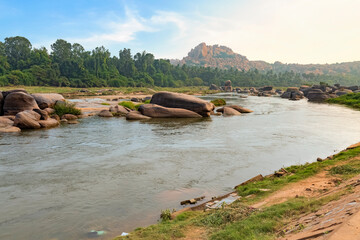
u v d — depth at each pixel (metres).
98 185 12.61
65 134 25.58
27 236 8.09
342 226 4.07
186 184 12.84
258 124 33.12
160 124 32.94
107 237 7.97
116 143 21.94
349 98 73.25
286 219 7.29
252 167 15.70
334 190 9.07
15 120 27.97
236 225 7.14
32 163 16.14
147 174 14.31
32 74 153.25
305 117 40.31
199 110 40.53
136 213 9.66
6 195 11.35
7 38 174.62
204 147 20.69
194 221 8.08
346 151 17.11
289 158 17.69
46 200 10.84
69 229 8.49
